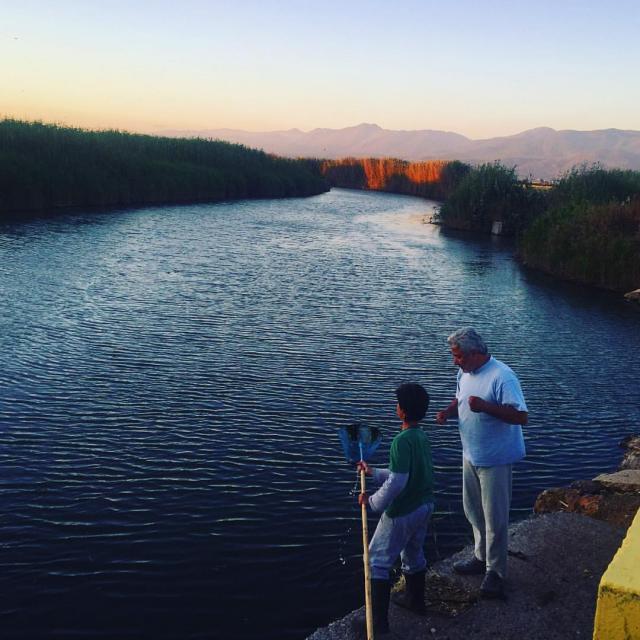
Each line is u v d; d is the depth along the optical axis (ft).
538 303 73.87
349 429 16.34
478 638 15.71
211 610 19.81
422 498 15.62
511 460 16.63
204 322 55.36
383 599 15.69
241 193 218.18
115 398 36.94
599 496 23.98
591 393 42.75
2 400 35.73
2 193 130.21
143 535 23.65
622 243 86.53
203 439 32.17
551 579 18.08
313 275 82.38
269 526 24.61
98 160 163.63
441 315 64.39
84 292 63.87
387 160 316.81
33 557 22.04
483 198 151.23
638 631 10.12
